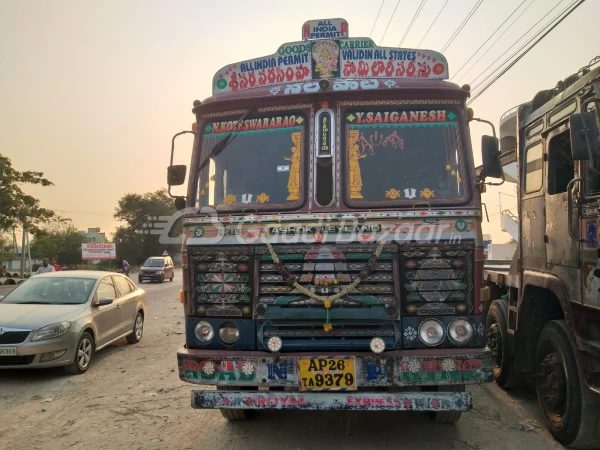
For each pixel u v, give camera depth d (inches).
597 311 161.5
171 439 198.4
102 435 203.9
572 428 177.0
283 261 174.9
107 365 329.7
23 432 208.5
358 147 187.5
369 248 171.9
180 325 508.4
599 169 153.9
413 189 182.7
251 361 165.9
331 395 161.0
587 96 172.9
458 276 170.7
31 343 285.9
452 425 207.9
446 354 162.4
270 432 202.8
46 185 1176.8
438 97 190.2
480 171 191.3
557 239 190.4
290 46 199.8
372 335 167.6
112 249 1822.1
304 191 185.5
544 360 200.5
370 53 197.2
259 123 195.5
